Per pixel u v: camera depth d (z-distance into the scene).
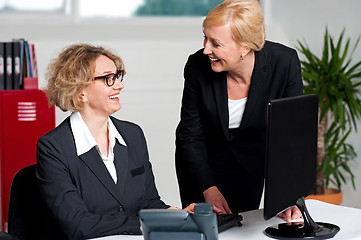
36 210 2.49
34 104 4.77
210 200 2.84
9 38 5.42
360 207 5.32
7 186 4.77
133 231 2.34
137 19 5.88
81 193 2.45
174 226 1.86
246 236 2.30
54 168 2.41
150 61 5.73
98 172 2.48
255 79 2.82
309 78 5.03
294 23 5.76
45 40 5.46
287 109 2.16
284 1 5.82
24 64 4.84
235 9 2.51
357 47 5.23
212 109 2.92
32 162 4.82
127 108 5.68
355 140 5.34
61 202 2.35
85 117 2.51
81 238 2.31
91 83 2.43
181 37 5.85
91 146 2.47
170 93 5.79
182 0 5.99
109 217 2.37
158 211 1.86
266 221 2.51
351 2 5.24
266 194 2.09
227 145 3.04
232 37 2.52
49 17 5.64
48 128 4.83
